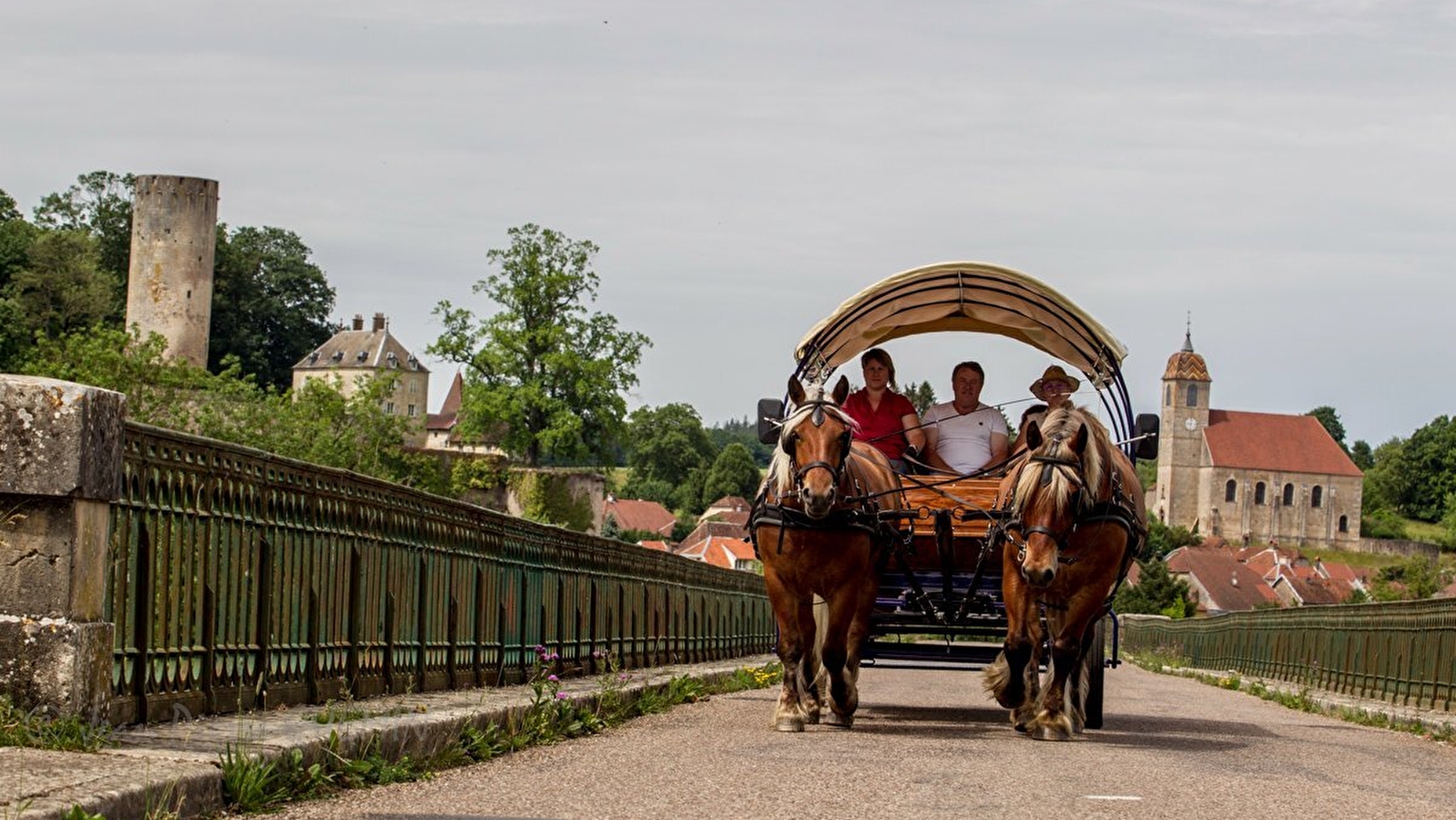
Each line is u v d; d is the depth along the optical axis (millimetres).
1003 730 13070
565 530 16109
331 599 10320
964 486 14266
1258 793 9102
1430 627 17844
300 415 77562
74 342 74625
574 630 16531
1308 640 25172
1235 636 33625
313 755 7820
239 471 9039
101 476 7555
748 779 8961
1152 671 38594
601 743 11070
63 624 7355
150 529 8125
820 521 12086
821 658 12727
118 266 133000
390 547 11297
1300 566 180125
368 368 164250
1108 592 12453
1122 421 14922
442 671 12453
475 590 13312
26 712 7320
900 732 12594
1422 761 12094
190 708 8484
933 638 31625
